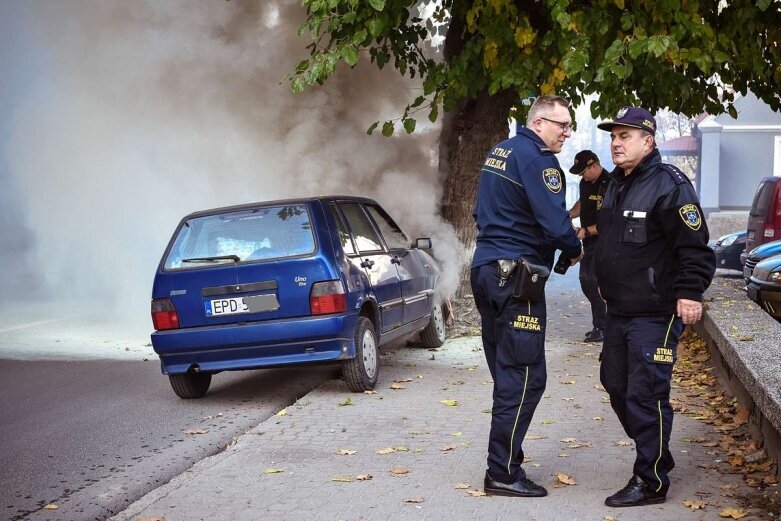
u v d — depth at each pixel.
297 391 8.73
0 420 7.70
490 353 5.42
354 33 9.57
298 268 7.95
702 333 10.21
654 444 4.96
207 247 8.29
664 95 10.86
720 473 5.46
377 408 7.55
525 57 9.78
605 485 5.33
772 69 10.63
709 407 7.23
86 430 7.30
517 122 11.49
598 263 5.17
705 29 9.11
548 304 15.41
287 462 6.02
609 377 5.23
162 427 7.38
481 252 5.28
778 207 18.42
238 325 7.96
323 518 4.93
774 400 5.02
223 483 5.62
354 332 8.09
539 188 5.11
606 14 9.43
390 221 10.08
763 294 12.07
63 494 5.70
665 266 5.01
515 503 5.05
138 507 5.25
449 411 7.35
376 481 5.55
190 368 8.13
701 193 42.69
